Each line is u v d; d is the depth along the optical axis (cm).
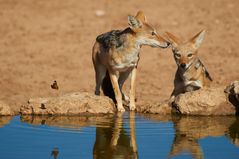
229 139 1123
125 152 1048
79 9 2630
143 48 2128
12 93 1623
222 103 1339
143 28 1451
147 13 2525
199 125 1246
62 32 2316
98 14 2525
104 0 2764
